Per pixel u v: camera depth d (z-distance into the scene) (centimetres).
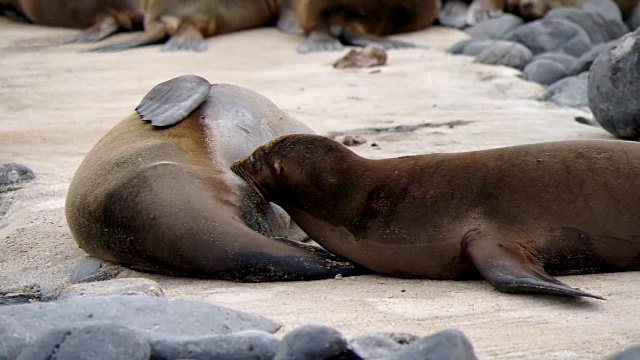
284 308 1286
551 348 1105
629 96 2203
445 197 1407
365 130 2495
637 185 1373
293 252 1448
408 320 1218
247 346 998
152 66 3547
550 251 1369
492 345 1121
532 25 3656
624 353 966
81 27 4628
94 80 3284
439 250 1386
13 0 4897
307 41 3953
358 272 1461
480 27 4184
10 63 3697
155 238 1473
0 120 2703
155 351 1000
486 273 1293
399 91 3006
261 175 1529
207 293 1390
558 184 1383
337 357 962
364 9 4116
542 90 2978
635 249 1371
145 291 1332
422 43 4062
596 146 1422
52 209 1888
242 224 1476
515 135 2388
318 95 2970
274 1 4491
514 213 1375
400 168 1466
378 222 1432
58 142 2433
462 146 2267
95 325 996
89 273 1553
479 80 3152
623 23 4353
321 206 1484
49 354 972
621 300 1269
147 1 4316
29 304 1184
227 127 1684
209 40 4206
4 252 1694
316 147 1509
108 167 1574
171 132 1636
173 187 1501
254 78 3269
